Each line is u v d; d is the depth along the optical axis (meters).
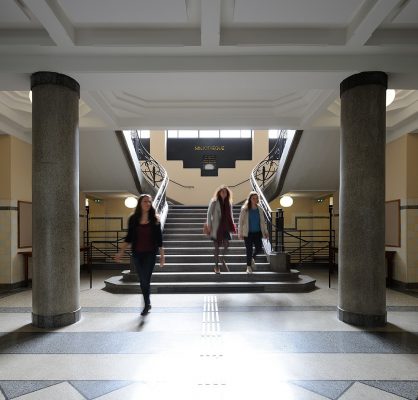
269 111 7.91
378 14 3.90
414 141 7.82
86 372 3.32
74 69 4.83
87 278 8.96
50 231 4.73
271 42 4.56
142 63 4.87
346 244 4.93
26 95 7.19
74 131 5.02
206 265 7.46
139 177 10.83
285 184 11.17
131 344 4.01
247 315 5.16
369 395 2.91
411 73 4.93
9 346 3.98
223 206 6.98
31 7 3.76
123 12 4.16
